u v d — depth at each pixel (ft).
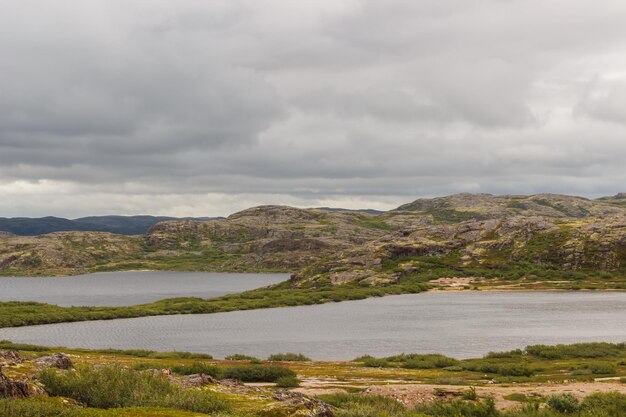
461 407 106.73
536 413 102.94
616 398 115.44
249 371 173.68
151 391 82.23
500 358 241.76
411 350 290.15
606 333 338.54
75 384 80.79
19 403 65.82
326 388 153.07
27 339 351.25
